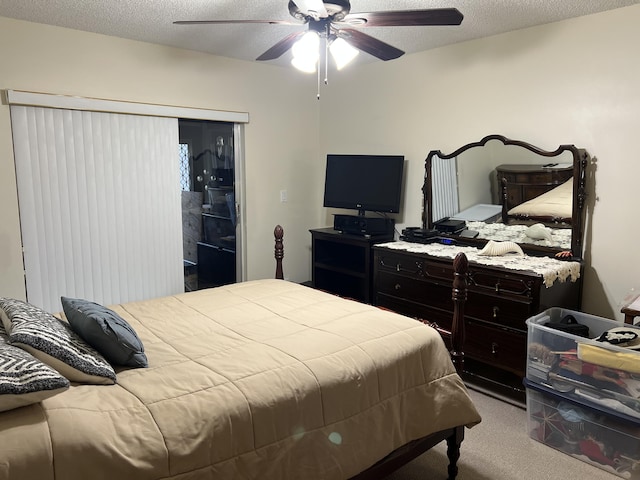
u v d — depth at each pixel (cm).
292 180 491
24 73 321
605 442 234
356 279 447
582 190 313
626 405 226
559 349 250
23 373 138
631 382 225
